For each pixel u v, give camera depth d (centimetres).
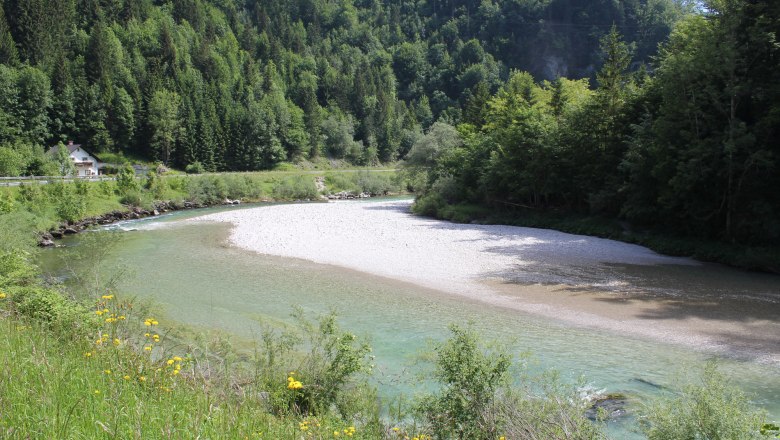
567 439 656
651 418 727
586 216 3872
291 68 13712
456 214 4472
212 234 3509
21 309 953
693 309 1806
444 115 12888
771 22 2678
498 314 1745
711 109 2861
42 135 8162
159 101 8825
